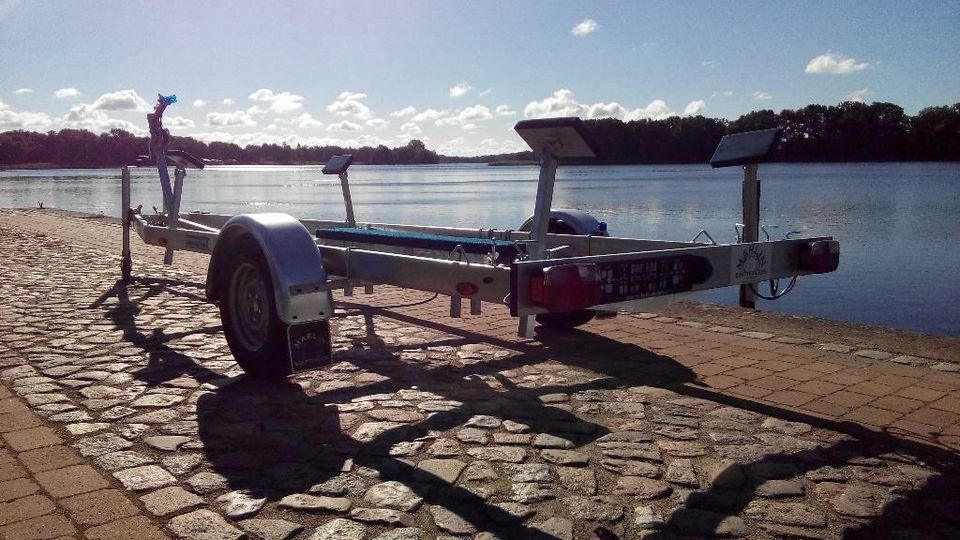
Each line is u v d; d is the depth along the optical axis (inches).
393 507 106.1
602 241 203.2
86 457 124.6
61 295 283.3
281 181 4434.1
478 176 6240.2
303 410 150.1
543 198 148.4
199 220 313.1
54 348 199.8
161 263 380.2
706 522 102.3
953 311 371.9
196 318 240.8
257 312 167.3
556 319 219.9
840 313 367.9
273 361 158.9
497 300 134.6
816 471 120.0
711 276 144.6
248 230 159.2
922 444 132.0
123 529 99.0
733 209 1205.7
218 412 148.6
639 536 98.2
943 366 184.4
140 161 307.4
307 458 124.5
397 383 169.6
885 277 488.7
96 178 4269.2
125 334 217.3
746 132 170.9
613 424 142.1
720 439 134.2
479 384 169.0
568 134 141.7
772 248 159.2
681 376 175.6
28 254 417.1
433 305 269.4
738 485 114.4
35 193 1989.4
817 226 848.9
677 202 1457.9
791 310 377.7
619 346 206.2
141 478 115.9
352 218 279.3
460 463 122.3
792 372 179.3
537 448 129.2
